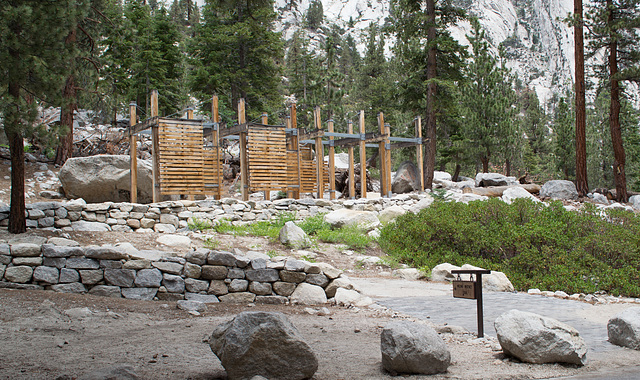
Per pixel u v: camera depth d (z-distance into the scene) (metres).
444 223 13.05
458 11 26.23
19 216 9.72
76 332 5.08
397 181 23.56
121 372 3.22
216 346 3.81
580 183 22.81
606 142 41.56
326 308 7.11
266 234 12.21
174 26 37.06
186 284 7.28
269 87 36.75
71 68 10.45
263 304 7.41
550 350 4.30
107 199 16.41
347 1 150.38
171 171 14.16
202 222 12.59
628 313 5.31
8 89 9.50
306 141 19.25
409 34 26.12
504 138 29.59
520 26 142.62
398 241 13.09
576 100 23.06
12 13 8.86
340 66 94.12
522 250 11.98
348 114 39.69
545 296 8.85
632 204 21.56
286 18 119.75
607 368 4.23
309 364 3.71
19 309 5.66
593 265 11.27
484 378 3.85
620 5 22.58
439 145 31.95
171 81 34.62
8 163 19.86
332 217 14.18
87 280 6.88
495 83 30.48
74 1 10.23
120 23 21.06
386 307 7.30
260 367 3.57
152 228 12.11
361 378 3.81
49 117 25.55
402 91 29.62
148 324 5.68
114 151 22.66
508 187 20.91
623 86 22.91
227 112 30.69
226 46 34.16
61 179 16.27
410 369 3.91
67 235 10.02
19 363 3.87
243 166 15.84
